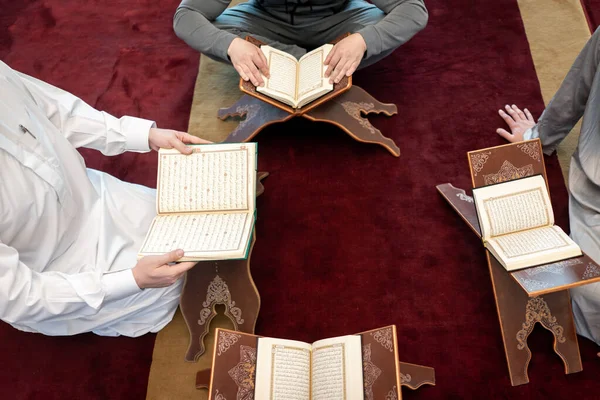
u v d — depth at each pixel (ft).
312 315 7.52
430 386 6.84
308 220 8.41
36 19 11.76
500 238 6.77
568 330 6.73
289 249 8.13
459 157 8.91
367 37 8.18
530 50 10.27
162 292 7.09
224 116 9.51
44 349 7.43
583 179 7.16
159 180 6.79
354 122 8.82
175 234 6.42
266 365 5.94
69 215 6.31
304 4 9.01
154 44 11.05
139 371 7.18
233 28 9.05
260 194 8.65
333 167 8.95
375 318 7.43
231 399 5.74
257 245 8.19
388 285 7.71
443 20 10.89
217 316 7.63
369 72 10.14
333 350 5.98
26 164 5.70
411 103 9.64
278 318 7.51
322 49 8.36
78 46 11.17
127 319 7.09
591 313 6.63
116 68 10.71
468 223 7.66
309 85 8.01
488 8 11.02
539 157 6.77
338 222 8.36
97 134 6.74
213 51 8.50
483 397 6.72
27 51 11.17
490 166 6.84
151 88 10.31
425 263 7.88
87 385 7.13
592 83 7.09
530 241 6.59
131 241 6.87
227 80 10.29
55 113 6.51
